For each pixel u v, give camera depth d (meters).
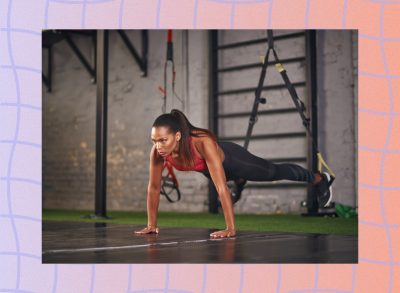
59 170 9.62
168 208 8.03
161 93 8.23
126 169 8.66
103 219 5.95
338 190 6.45
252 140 7.17
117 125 8.82
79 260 2.37
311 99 6.50
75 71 9.41
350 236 3.56
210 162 3.23
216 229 4.18
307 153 6.54
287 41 6.89
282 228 4.46
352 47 6.38
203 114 7.73
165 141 3.14
